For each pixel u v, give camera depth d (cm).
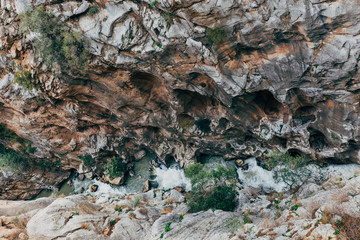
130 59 1975
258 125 2441
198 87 2173
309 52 1641
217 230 1717
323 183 2278
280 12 1498
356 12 1389
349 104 1827
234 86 1970
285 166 2589
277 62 1762
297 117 2258
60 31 1883
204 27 1667
